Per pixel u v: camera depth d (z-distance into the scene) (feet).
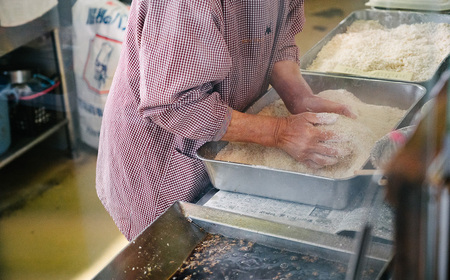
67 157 11.42
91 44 10.18
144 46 4.14
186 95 4.22
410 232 1.88
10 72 10.30
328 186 3.93
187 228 3.96
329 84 6.05
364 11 7.80
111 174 5.47
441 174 1.77
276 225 3.83
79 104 10.91
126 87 4.93
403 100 5.72
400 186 1.90
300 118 4.63
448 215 1.74
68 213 9.96
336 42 7.13
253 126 4.54
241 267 3.61
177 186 5.11
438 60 5.36
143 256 3.69
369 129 4.79
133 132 5.03
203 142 4.82
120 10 9.89
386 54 6.51
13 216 9.90
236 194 4.48
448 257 1.76
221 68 4.12
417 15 7.30
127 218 5.58
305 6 8.10
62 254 8.98
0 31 9.20
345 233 3.64
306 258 3.61
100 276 3.50
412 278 1.89
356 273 2.87
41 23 9.82
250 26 4.71
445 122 1.88
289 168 4.58
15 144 10.44
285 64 5.51
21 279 8.46
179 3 3.90
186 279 3.56
